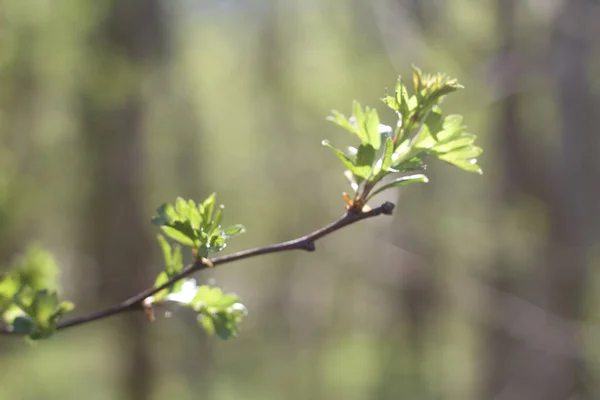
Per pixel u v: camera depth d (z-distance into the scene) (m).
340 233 10.16
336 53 10.24
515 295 7.64
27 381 9.06
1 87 6.13
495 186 8.25
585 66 6.80
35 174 6.88
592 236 7.18
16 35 5.83
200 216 1.27
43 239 8.27
